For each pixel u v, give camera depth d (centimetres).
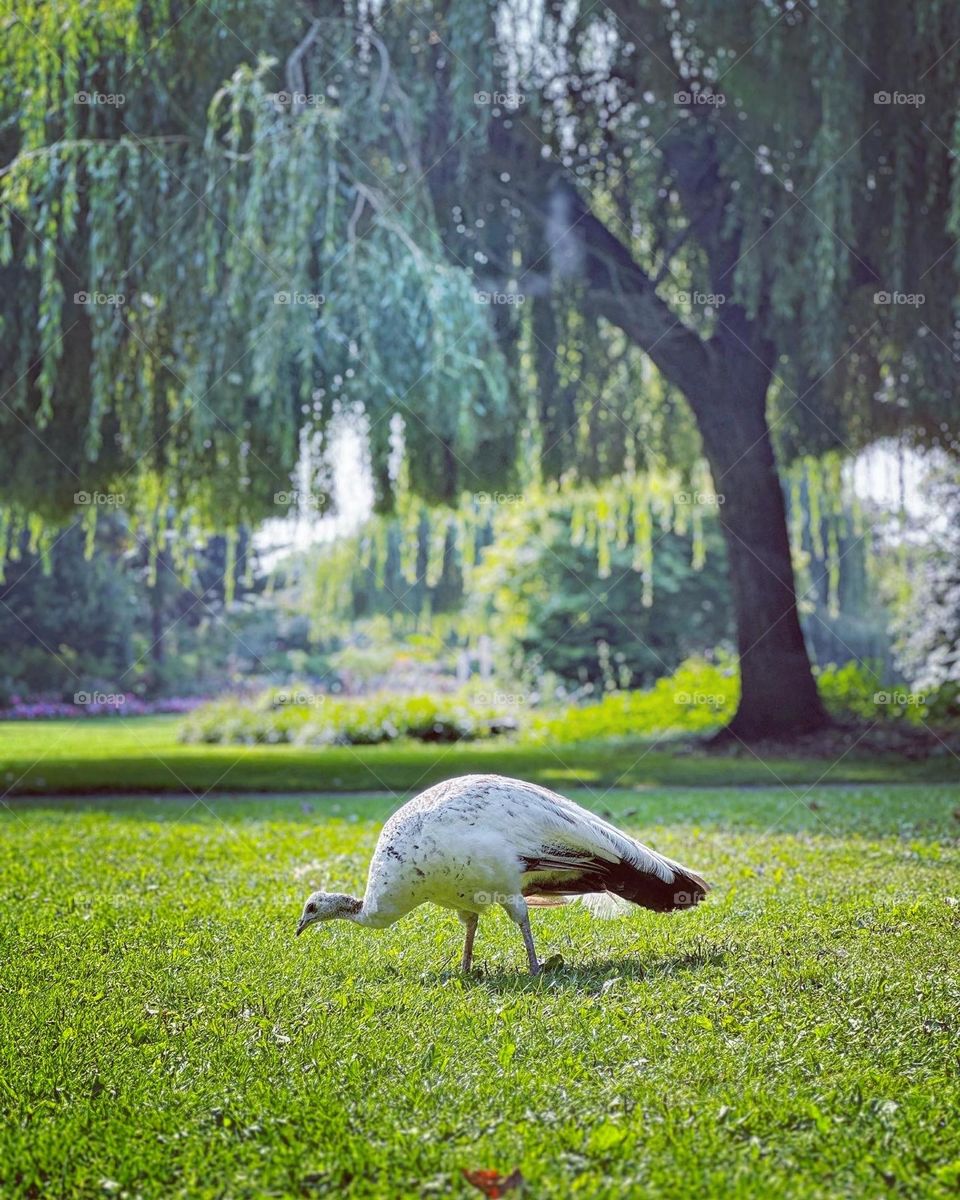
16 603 4231
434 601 3319
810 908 698
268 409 1727
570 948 639
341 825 1230
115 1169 375
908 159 1797
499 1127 389
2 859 991
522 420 2023
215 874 893
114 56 1686
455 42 1755
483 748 2448
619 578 3891
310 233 1669
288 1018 518
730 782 1647
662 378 2294
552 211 1969
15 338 1794
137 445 1833
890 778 1666
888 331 1944
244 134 1714
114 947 652
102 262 1644
